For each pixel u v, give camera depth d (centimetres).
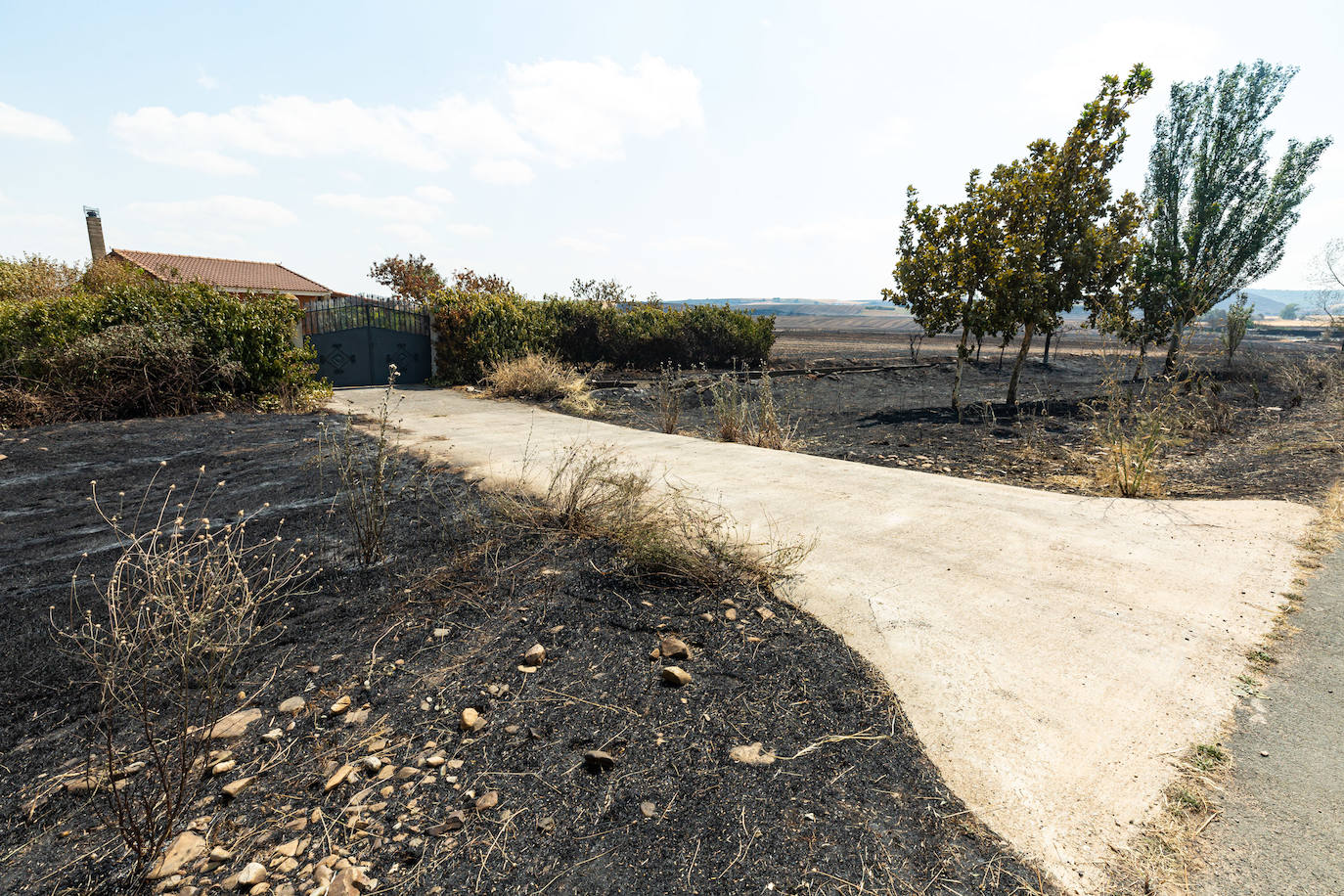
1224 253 1791
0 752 237
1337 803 203
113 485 575
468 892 177
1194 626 325
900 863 185
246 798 216
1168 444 827
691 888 177
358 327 1633
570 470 614
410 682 284
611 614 344
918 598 362
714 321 2208
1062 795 211
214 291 1100
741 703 265
